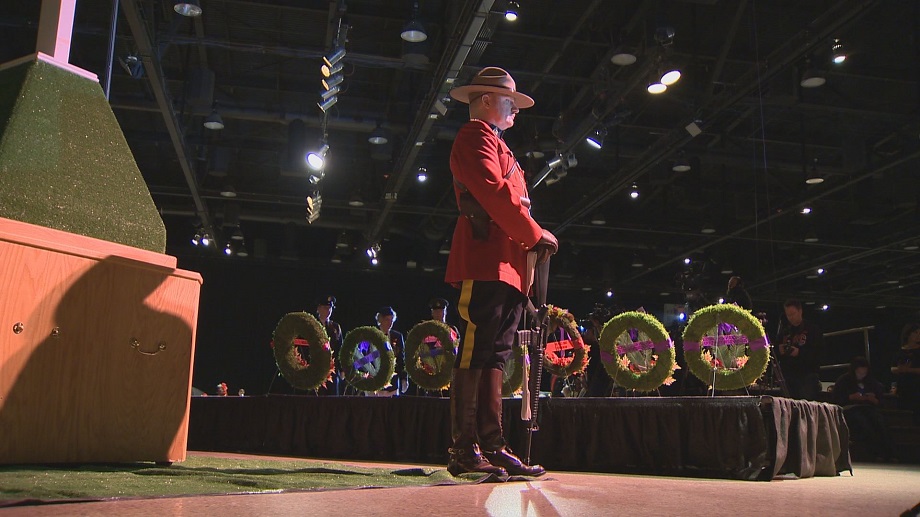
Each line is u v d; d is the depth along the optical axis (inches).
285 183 574.6
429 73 392.2
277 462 101.0
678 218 613.3
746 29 366.3
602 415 148.6
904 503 69.7
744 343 153.0
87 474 66.1
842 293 802.2
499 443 95.3
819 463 149.6
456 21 317.7
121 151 86.0
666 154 435.8
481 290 94.0
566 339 203.5
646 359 163.8
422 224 644.1
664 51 321.7
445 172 547.2
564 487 79.4
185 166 472.4
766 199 548.4
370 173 560.4
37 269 70.8
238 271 713.6
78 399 73.9
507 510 53.9
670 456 138.0
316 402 189.6
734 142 472.1
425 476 89.3
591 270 760.3
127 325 79.2
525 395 99.3
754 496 75.4
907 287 805.2
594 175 554.9
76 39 385.4
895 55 381.1
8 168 72.7
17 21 343.3
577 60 402.6
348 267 716.0
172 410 83.4
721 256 717.9
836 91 400.2
